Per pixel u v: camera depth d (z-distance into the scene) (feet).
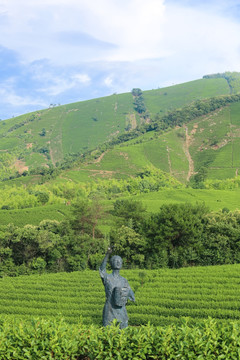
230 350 44.57
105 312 55.26
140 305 127.13
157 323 111.75
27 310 127.85
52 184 565.94
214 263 196.95
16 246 215.10
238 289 138.72
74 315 121.80
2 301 137.49
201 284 146.10
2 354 45.19
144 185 534.78
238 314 113.09
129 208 282.56
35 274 187.83
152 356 44.45
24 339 46.62
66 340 45.96
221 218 211.61
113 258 57.06
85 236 213.25
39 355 44.78
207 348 44.45
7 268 202.49
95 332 48.32
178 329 48.70
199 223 211.00
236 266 176.35
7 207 412.36
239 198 409.08
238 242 196.13
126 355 44.88
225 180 582.35
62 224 225.76
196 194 425.69
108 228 278.46
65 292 146.30
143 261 202.80
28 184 618.44
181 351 44.29
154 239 204.54
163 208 220.43
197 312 116.47
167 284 149.07
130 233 208.74
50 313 125.18
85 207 263.08
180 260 199.21
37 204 433.07
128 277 161.07
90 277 171.94
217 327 49.57
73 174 651.66
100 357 44.80
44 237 207.51
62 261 211.00
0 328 50.90
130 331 47.93
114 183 568.00
